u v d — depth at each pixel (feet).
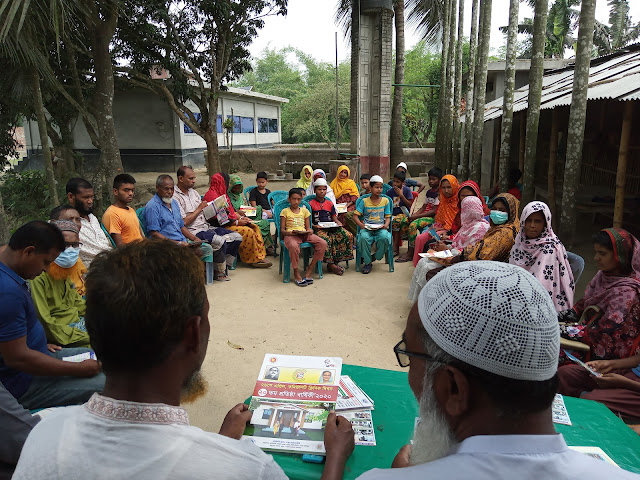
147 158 66.44
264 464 3.32
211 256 19.48
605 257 9.81
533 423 2.96
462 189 18.13
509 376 2.84
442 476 2.88
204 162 73.00
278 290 19.36
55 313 10.06
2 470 6.44
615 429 6.31
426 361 3.23
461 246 16.52
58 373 8.26
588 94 20.03
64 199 39.42
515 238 13.80
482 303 2.94
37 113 25.07
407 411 6.61
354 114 45.01
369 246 21.38
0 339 7.63
